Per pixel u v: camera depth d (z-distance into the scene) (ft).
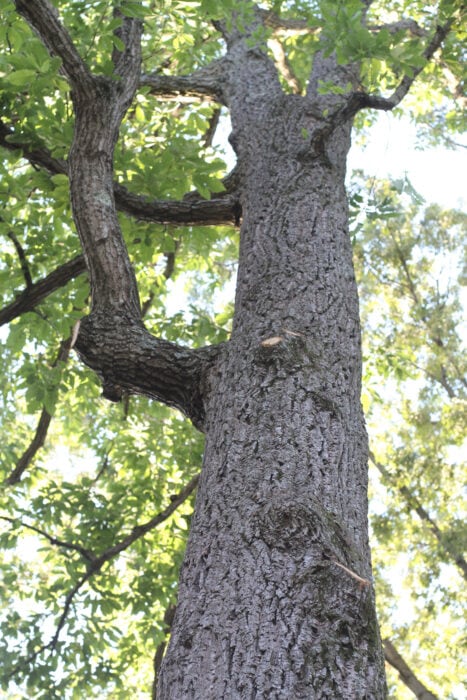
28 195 19.88
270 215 12.94
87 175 12.41
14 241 18.56
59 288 19.95
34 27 12.41
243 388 9.57
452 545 36.58
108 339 10.98
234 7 16.74
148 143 21.98
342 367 10.24
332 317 10.91
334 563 7.50
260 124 16.11
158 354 10.76
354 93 13.62
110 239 11.82
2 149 16.74
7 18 13.94
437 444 39.83
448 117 26.71
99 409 28.35
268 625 7.05
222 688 6.70
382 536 39.45
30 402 22.04
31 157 15.67
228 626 7.15
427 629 38.24
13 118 15.84
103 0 15.01
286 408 9.19
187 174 16.31
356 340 10.96
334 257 12.07
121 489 24.59
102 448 27.73
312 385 9.50
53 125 15.33
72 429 28.53
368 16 23.17
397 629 38.34
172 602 22.86
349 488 8.77
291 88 24.63
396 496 40.68
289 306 10.86
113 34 13.94
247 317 10.91
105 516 23.95
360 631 7.06
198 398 10.44
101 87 12.91
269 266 11.74
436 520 40.40
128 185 15.96
